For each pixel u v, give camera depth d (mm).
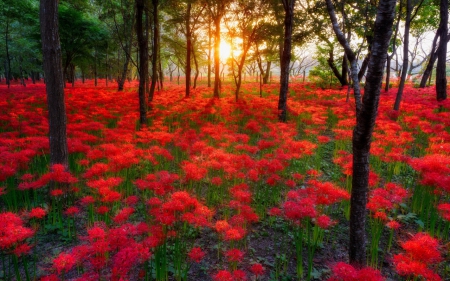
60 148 6285
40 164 7344
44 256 4793
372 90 3285
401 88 12672
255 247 5156
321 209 5074
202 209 4336
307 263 4742
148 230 4121
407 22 12016
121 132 9047
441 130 8680
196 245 5152
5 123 11953
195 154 7848
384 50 3117
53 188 6211
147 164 8406
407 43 12164
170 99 17172
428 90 20375
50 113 6188
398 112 12117
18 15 22219
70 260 3311
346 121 10055
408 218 5762
